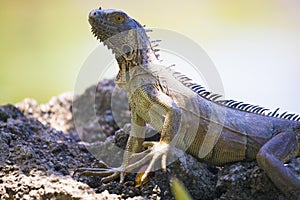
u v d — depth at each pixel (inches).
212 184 366.6
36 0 1007.6
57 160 386.3
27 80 814.5
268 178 345.7
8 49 895.7
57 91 795.4
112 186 352.2
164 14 927.0
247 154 372.8
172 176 354.9
